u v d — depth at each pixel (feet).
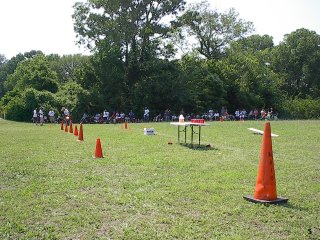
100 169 38.83
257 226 21.35
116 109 177.17
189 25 199.11
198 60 208.64
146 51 186.80
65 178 34.27
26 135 81.97
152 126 117.91
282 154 50.93
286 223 21.89
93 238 19.40
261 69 229.66
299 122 149.38
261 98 220.02
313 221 22.26
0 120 161.89
